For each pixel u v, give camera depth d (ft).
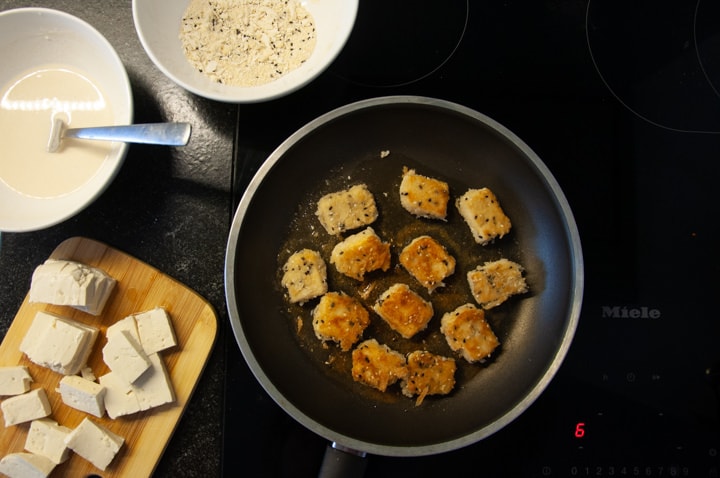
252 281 1.72
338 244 1.80
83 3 1.84
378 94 1.77
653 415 1.67
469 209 1.74
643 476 1.65
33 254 1.80
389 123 1.76
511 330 1.77
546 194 1.72
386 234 1.82
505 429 1.69
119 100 1.68
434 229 1.82
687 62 1.78
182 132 1.59
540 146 1.75
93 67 1.71
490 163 1.79
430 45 1.79
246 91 1.65
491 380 1.74
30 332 1.72
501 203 1.80
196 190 1.79
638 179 1.74
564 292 1.69
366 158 1.81
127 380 1.67
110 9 1.84
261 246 1.76
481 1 1.81
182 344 1.73
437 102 1.64
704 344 1.68
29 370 1.76
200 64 1.72
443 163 1.81
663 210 1.73
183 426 1.76
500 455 1.68
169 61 1.66
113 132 1.62
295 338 1.76
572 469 1.66
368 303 1.81
